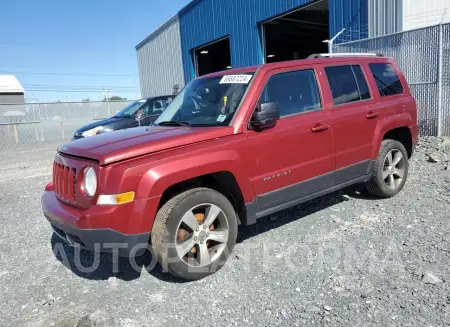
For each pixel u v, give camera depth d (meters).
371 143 5.00
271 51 26.34
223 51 23.11
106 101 24.47
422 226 4.31
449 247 3.76
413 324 2.71
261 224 4.83
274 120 3.88
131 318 3.06
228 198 3.99
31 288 3.65
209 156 3.56
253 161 3.87
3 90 31.86
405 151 5.48
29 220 5.70
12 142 20.83
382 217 4.70
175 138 3.54
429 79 8.59
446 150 7.49
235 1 16.62
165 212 3.40
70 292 3.54
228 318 2.98
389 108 5.24
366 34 11.17
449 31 8.12
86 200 3.31
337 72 4.82
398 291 3.12
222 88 4.35
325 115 4.49
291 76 4.37
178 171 3.38
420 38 8.60
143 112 11.16
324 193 4.56
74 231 3.29
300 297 3.18
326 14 16.83
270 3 14.80
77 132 11.45
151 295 3.40
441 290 3.08
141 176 3.26
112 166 3.23
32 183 8.43
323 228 4.54
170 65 23.17
